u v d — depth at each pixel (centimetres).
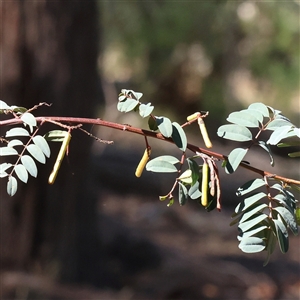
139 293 398
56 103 345
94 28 363
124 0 709
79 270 390
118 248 448
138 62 840
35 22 336
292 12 847
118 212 604
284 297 421
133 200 660
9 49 331
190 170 115
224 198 645
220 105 869
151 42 755
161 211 611
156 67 840
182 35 766
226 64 856
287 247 107
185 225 594
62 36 341
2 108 123
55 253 373
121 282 412
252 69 859
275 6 824
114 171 680
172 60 838
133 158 708
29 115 115
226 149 777
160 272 437
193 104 887
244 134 116
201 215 635
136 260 448
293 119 873
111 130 778
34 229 364
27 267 366
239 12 816
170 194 116
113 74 857
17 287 346
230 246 542
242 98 902
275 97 884
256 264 489
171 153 709
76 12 346
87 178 383
